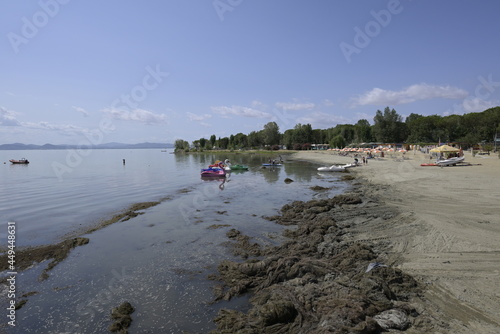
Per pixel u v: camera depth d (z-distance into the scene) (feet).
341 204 61.52
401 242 36.09
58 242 42.37
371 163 163.84
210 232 45.50
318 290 24.44
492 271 26.63
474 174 93.86
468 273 26.50
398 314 20.36
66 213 60.70
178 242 41.06
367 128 381.19
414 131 323.98
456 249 32.42
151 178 127.75
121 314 23.40
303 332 19.47
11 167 221.46
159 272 31.42
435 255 31.14
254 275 29.12
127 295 26.81
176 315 23.57
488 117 238.89
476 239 35.06
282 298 23.30
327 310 21.13
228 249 37.96
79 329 22.21
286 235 43.34
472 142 235.81
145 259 35.14
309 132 428.97
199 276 30.32
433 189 71.41
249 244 39.14
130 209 63.16
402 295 23.39
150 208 63.67
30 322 23.11
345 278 26.25
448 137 282.56
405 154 223.10
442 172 103.96
